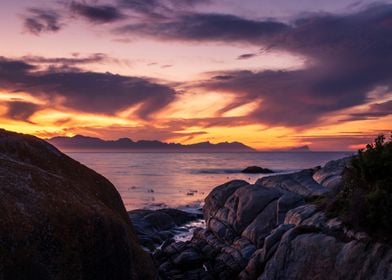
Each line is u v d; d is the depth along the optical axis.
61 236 16.23
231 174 183.00
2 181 17.00
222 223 40.28
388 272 19.50
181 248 39.09
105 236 17.67
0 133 21.55
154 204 89.38
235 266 33.28
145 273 19.19
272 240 28.66
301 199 35.78
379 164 23.27
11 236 14.81
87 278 16.31
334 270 22.03
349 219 22.92
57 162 22.25
